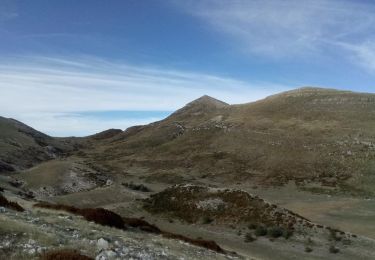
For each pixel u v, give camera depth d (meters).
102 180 121.50
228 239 47.94
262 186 110.44
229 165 136.12
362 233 56.75
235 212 54.28
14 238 17.91
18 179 113.88
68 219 27.91
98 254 18.62
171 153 169.25
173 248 27.55
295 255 42.34
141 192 92.81
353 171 109.56
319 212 72.31
